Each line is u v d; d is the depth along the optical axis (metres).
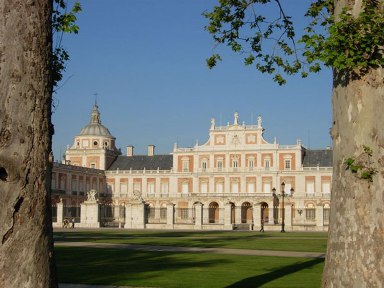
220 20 14.48
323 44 8.67
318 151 110.62
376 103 8.43
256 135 109.88
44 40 7.32
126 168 121.06
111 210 117.38
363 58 8.41
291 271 19.77
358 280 8.07
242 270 20.03
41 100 7.25
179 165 115.25
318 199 103.88
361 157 8.34
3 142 6.90
